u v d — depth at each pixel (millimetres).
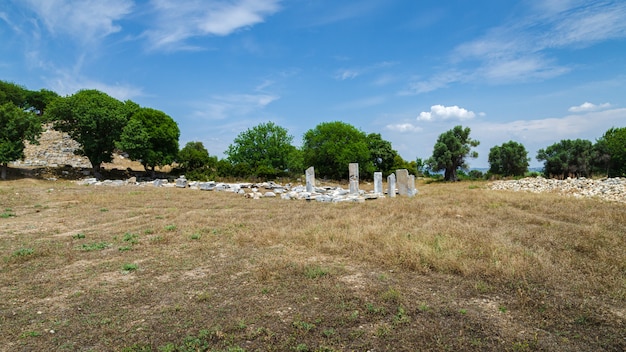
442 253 7629
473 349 4246
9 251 8508
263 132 39688
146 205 16453
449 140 44062
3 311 5324
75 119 30969
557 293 5801
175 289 6168
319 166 44469
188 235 10109
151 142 35031
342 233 9781
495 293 5883
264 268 7047
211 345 4359
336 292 5879
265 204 17641
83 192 20578
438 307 5328
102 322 4926
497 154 43562
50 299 5793
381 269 7156
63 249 8711
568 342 4398
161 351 4215
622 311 5203
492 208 14312
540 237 9148
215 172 34938
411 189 21859
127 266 7250
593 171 37312
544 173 39219
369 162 45156
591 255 7730
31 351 4250
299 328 4711
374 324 4859
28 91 55531
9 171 29359
